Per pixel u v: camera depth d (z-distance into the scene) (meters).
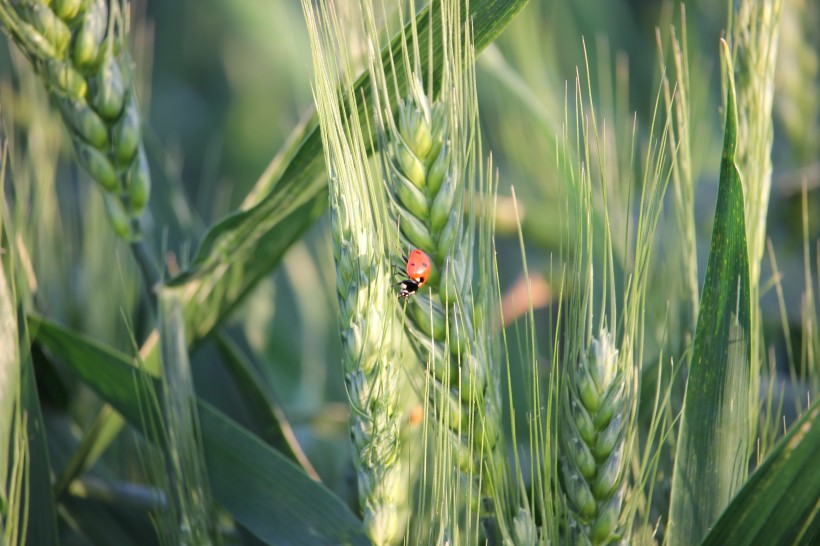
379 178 0.36
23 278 0.40
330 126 0.35
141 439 0.43
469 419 0.35
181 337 0.40
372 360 0.35
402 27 0.35
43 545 0.40
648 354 0.42
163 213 0.46
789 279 0.48
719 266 0.35
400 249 0.36
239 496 0.39
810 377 0.39
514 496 0.36
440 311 0.35
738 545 0.35
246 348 0.47
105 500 0.43
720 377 0.36
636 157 0.49
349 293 0.35
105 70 0.38
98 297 0.46
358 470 0.36
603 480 0.35
